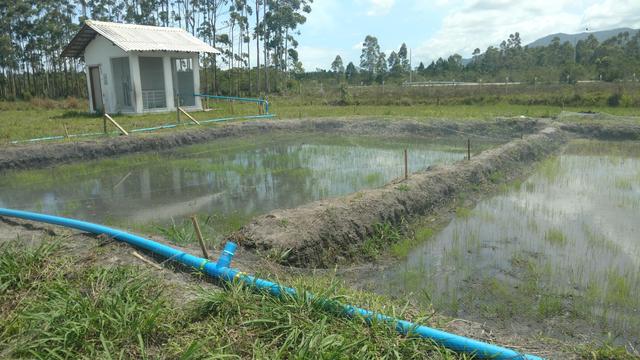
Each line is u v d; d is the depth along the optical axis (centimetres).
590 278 626
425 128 1970
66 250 603
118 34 2338
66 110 2802
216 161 1432
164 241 670
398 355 375
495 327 511
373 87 3675
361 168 1309
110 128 1789
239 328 420
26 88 4781
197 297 471
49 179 1223
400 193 882
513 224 859
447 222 884
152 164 1394
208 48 2611
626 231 803
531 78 3919
